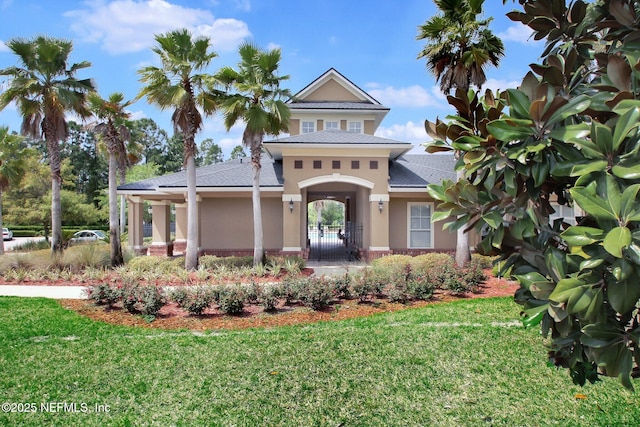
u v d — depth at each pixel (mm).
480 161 2541
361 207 22312
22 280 15625
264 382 5582
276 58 16500
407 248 20781
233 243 21078
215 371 6023
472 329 7902
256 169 17156
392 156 21172
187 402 5023
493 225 2377
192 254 16891
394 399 5027
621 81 2172
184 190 19359
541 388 5281
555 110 2273
